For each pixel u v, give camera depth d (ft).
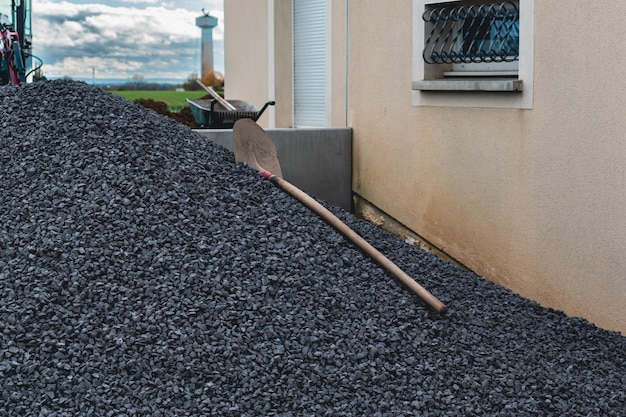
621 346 17.65
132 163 19.03
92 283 15.62
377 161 28.58
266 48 37.01
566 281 20.31
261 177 20.86
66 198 17.69
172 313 15.21
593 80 19.17
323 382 14.42
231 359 14.56
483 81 22.57
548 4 20.49
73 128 20.04
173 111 47.06
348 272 17.60
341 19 30.27
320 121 34.88
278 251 17.48
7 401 13.28
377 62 28.19
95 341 14.55
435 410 14.03
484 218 23.36
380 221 28.81
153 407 13.41
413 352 15.52
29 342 14.35
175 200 18.26
